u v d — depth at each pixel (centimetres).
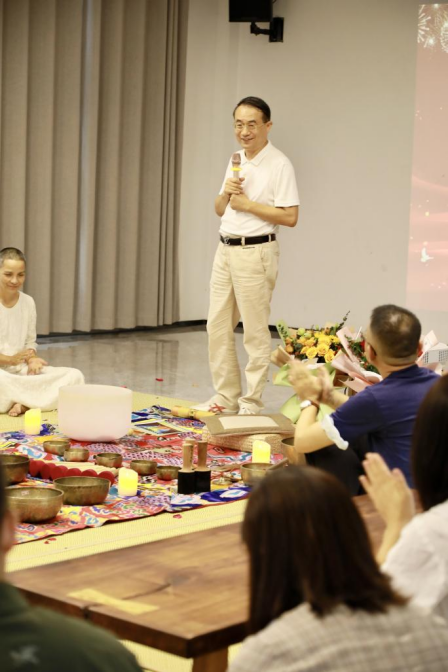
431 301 895
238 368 533
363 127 921
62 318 859
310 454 297
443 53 871
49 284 840
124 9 872
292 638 114
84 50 843
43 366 517
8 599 101
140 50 888
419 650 114
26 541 301
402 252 907
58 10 817
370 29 912
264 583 120
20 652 98
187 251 997
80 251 871
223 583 170
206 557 184
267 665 114
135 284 924
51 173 825
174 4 913
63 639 101
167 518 334
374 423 268
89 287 877
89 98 848
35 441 425
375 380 353
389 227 913
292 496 120
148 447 431
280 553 119
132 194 906
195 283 1012
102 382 634
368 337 274
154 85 912
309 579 117
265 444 393
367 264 929
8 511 104
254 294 511
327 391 290
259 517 121
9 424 474
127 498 352
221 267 522
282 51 958
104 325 901
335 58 931
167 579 172
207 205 1008
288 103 959
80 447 410
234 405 533
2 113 790
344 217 939
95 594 163
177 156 944
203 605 160
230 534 199
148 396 579
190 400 580
